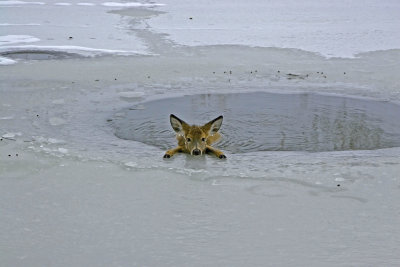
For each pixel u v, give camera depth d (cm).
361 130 1919
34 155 1641
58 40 3919
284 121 2016
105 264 1034
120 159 1622
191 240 1132
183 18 5194
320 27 4662
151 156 1659
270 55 3428
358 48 3688
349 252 1082
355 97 2406
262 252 1081
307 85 2638
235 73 2895
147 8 6059
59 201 1327
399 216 1252
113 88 2539
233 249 1093
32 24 4716
